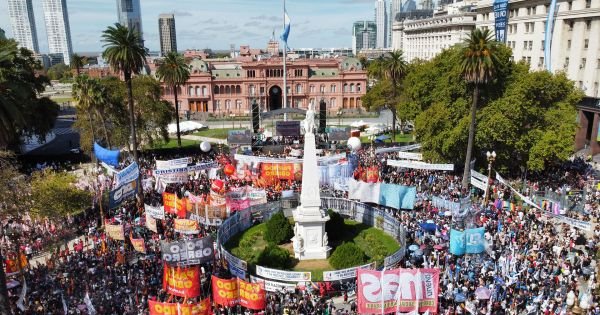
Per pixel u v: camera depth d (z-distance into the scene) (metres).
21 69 63.19
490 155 43.28
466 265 33.44
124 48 51.19
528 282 30.61
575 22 73.75
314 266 37.09
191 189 52.75
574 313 20.53
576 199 47.62
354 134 75.56
